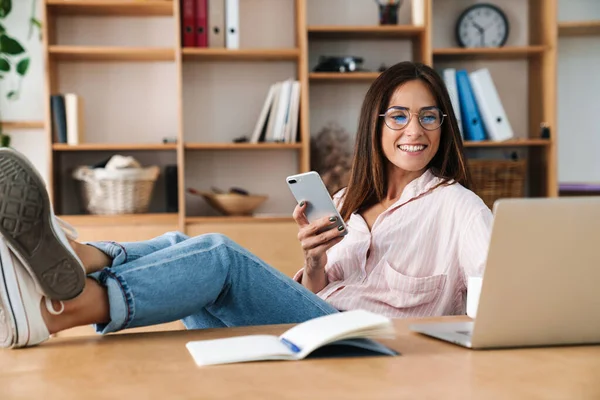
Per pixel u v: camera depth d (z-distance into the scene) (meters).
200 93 3.87
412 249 1.89
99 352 1.20
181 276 1.38
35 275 1.25
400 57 3.93
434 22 3.91
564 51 3.97
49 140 3.51
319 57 3.89
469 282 1.47
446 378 1.00
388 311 1.88
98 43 3.80
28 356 1.20
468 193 1.88
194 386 0.98
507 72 3.96
